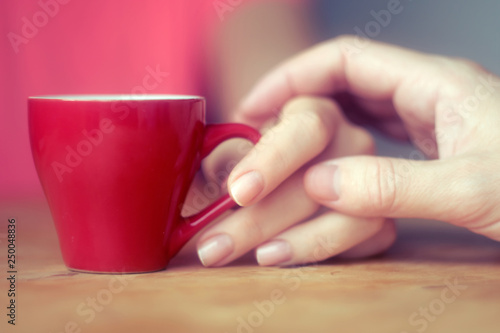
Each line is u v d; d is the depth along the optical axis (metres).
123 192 0.48
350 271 0.50
